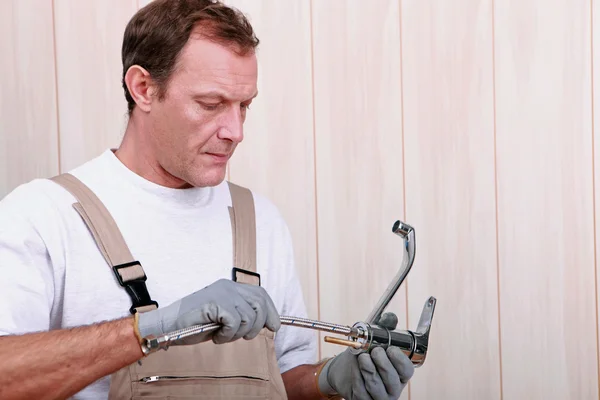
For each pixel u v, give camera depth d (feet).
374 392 4.72
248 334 4.26
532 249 7.91
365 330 4.64
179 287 4.93
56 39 7.11
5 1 7.01
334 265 7.70
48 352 4.11
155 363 4.69
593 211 7.93
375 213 7.72
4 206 4.72
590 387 8.01
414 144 7.75
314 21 7.58
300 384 5.30
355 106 7.66
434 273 7.82
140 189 4.96
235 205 5.33
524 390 7.96
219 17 4.65
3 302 4.42
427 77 7.73
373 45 7.65
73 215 4.77
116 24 7.22
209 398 4.78
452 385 7.88
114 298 4.73
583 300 7.97
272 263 5.44
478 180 7.82
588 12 7.82
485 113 7.80
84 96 7.18
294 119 7.59
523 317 7.94
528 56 7.80
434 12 7.71
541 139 7.86
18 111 7.06
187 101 4.62
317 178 7.64
